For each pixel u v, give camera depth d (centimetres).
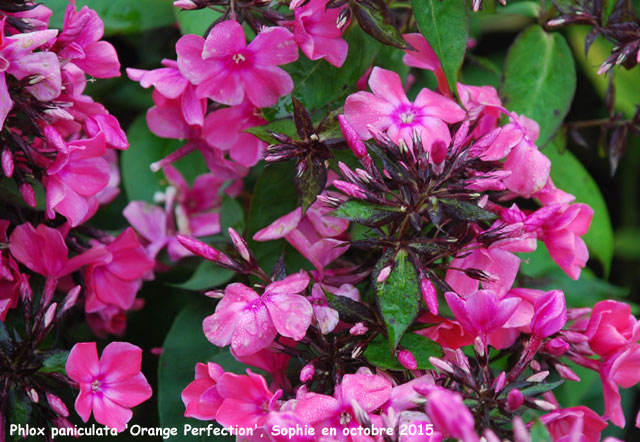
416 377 59
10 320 63
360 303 59
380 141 59
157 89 62
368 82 62
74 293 61
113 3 66
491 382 58
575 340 61
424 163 59
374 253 61
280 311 59
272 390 61
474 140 62
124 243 64
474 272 59
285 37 61
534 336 59
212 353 64
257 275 61
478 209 58
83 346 59
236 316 59
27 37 59
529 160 61
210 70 61
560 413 59
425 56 62
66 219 63
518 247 60
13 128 62
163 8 66
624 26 63
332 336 60
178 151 65
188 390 60
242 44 61
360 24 61
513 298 58
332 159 61
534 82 65
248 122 63
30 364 60
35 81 59
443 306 60
